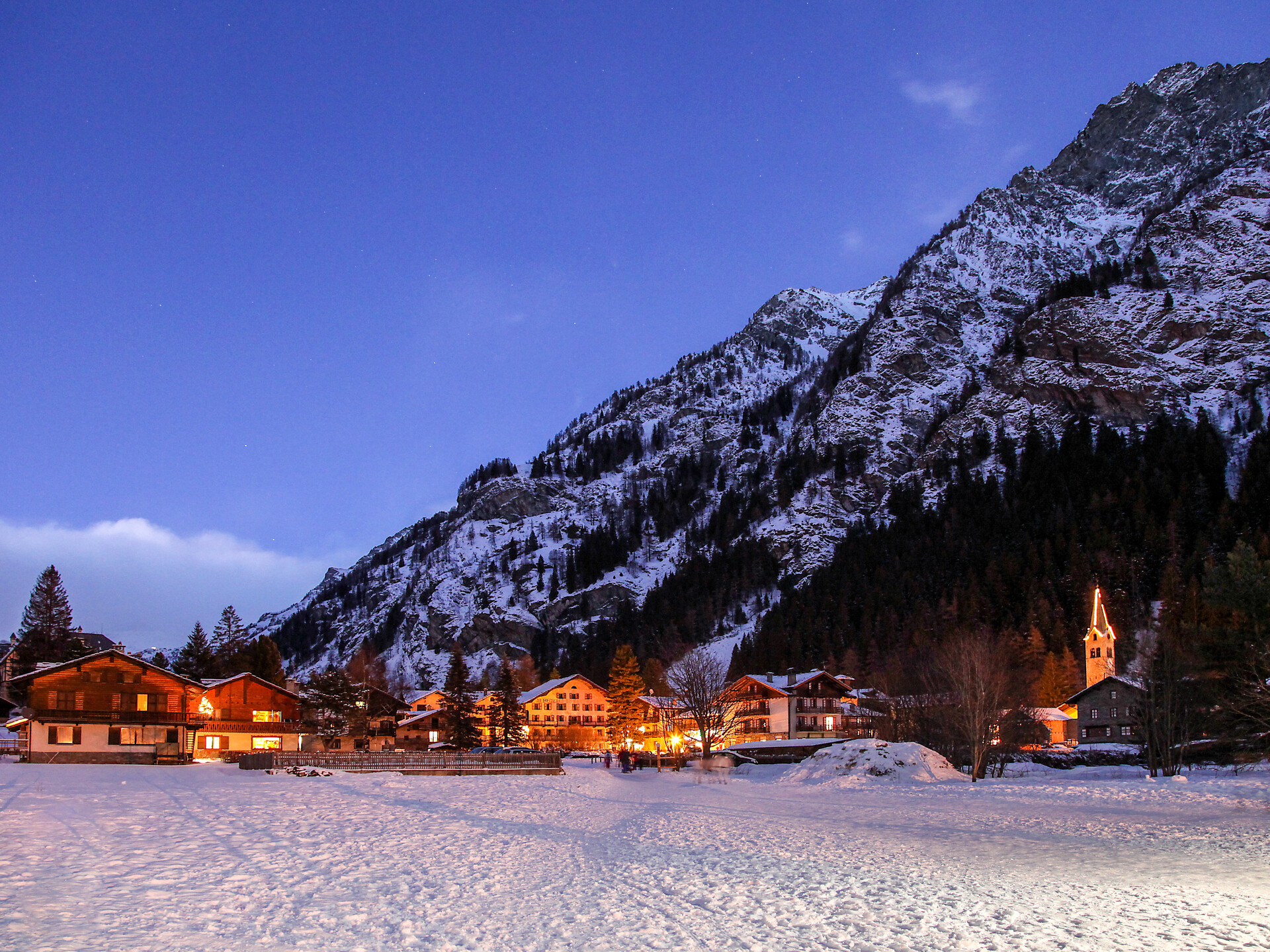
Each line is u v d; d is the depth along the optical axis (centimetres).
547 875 2312
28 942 1432
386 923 1700
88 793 4219
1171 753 7125
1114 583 16038
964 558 19688
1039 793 5178
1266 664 5438
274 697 9581
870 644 17025
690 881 2252
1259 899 2056
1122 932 1728
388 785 5534
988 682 7125
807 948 1590
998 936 1689
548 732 15300
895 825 3666
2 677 11425
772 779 7381
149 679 8100
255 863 2302
